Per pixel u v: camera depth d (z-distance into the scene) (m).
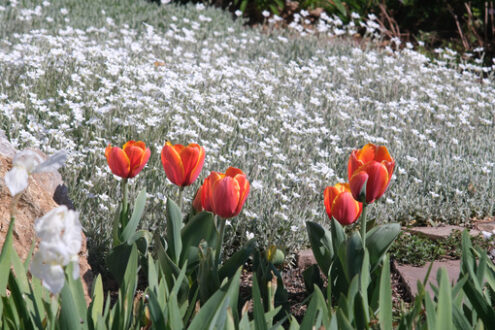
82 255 2.95
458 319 1.79
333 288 2.63
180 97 5.75
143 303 1.96
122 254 2.67
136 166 2.67
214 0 11.87
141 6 10.34
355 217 2.55
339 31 9.12
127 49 7.25
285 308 2.48
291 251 3.92
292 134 5.43
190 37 7.94
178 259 2.60
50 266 1.37
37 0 9.32
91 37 8.02
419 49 10.31
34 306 1.77
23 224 2.72
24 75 5.28
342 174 4.98
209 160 4.42
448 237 4.24
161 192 4.01
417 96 7.27
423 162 5.41
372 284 2.53
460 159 5.42
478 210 4.86
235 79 6.41
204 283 2.31
